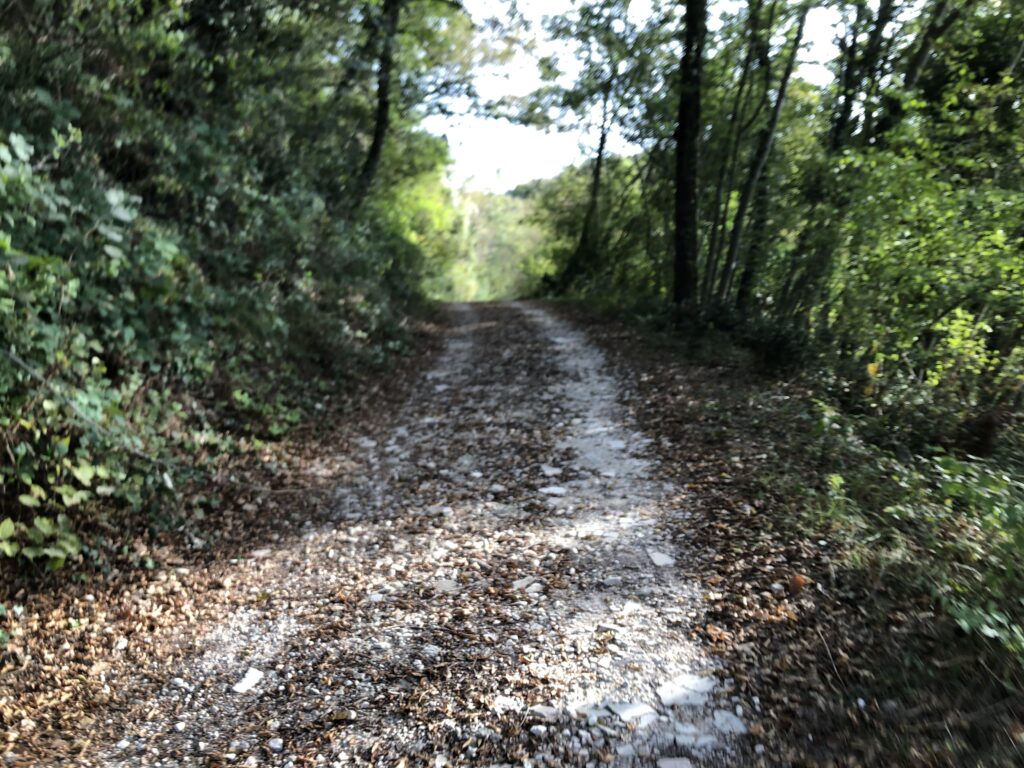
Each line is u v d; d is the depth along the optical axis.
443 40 19.67
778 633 3.82
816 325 11.17
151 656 4.17
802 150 14.98
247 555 5.50
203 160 10.19
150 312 7.16
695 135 13.36
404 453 7.95
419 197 31.39
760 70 15.19
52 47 7.92
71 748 3.39
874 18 13.42
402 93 19.94
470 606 4.50
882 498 5.20
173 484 5.89
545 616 4.29
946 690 3.12
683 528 5.22
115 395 5.74
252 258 10.41
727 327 11.84
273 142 13.34
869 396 7.99
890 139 10.64
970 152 11.08
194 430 6.97
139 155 8.90
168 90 10.45
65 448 4.85
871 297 9.61
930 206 9.10
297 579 5.10
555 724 3.33
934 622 3.58
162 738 3.48
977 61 13.33
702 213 18.36
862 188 10.08
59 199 5.91
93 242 6.62
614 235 27.27
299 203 13.10
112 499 5.36
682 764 3.03
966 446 6.83
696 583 4.45
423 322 17.55
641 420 8.10
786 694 3.37
